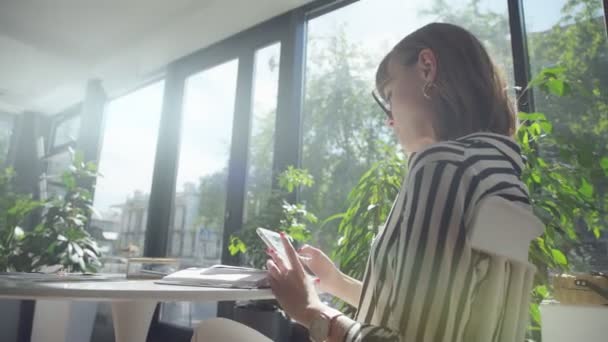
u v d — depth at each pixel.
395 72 0.75
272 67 2.95
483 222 0.55
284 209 2.15
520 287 0.61
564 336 1.26
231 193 2.86
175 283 0.85
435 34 0.73
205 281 0.83
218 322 0.72
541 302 1.32
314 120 2.60
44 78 4.18
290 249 0.73
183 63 3.60
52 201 3.01
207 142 3.26
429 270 0.53
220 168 3.11
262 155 2.82
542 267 1.23
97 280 0.95
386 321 0.56
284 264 0.74
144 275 1.19
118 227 3.70
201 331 0.71
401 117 0.73
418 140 0.71
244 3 2.80
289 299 0.69
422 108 0.70
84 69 3.99
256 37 3.05
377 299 0.59
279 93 2.73
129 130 3.94
